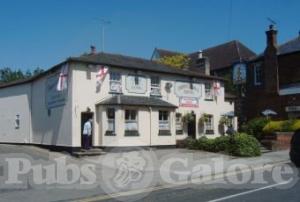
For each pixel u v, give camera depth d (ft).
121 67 90.79
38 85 99.45
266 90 122.42
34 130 100.73
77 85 84.23
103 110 85.66
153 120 92.99
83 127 84.84
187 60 172.45
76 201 40.37
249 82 128.77
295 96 114.62
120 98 88.48
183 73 103.60
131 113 89.25
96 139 85.87
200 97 107.45
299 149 53.21
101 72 87.25
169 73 100.07
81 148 83.66
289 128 94.17
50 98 92.89
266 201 36.37
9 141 111.24
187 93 104.22
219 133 111.45
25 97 105.19
